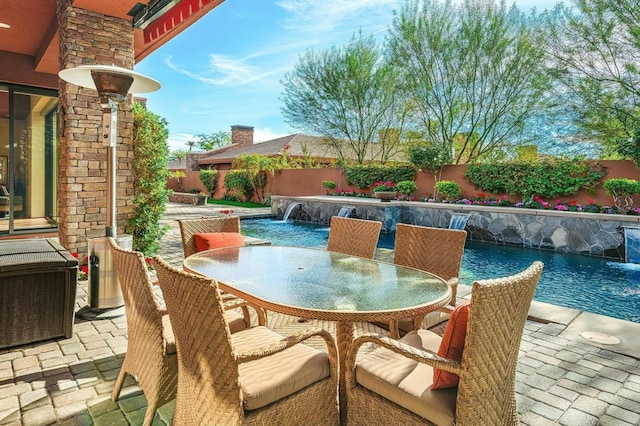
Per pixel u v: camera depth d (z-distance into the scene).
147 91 3.84
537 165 10.87
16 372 2.69
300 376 1.86
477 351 1.54
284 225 12.98
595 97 11.20
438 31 14.09
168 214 14.59
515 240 9.45
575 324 3.71
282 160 19.78
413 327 2.72
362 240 3.69
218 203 20.78
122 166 5.48
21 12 5.66
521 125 13.28
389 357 2.04
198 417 1.77
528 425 2.21
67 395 2.44
